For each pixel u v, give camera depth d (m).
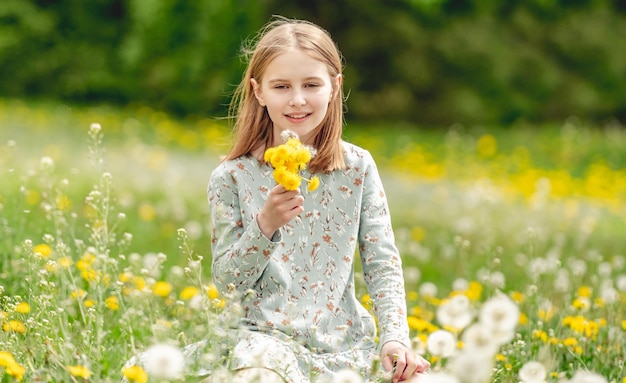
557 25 23.48
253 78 3.34
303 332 3.13
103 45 21.03
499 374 3.31
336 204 3.31
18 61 20.72
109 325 3.69
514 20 23.22
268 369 2.75
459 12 22.89
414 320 3.97
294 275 3.21
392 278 3.27
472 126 22.22
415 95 22.22
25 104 18.05
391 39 21.95
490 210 8.77
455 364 2.19
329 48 3.33
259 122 3.36
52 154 10.08
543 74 22.72
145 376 2.52
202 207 7.82
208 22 19.81
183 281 4.82
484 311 2.30
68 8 21.22
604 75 23.47
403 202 9.88
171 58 20.12
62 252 3.66
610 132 18.95
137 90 20.39
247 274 3.04
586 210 10.34
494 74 22.36
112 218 6.25
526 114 22.47
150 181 9.02
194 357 2.94
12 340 3.12
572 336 4.03
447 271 6.69
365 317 3.27
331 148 3.33
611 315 4.24
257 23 20.02
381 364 3.07
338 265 3.26
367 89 22.19
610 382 3.48
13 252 4.48
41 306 3.35
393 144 17.28
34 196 6.77
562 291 5.45
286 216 2.96
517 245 7.58
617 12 24.64
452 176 13.67
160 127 16.03
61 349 2.88
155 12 19.83
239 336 3.03
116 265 3.64
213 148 14.22
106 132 14.80
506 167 14.64
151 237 6.50
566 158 16.75
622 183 13.60
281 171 2.83
